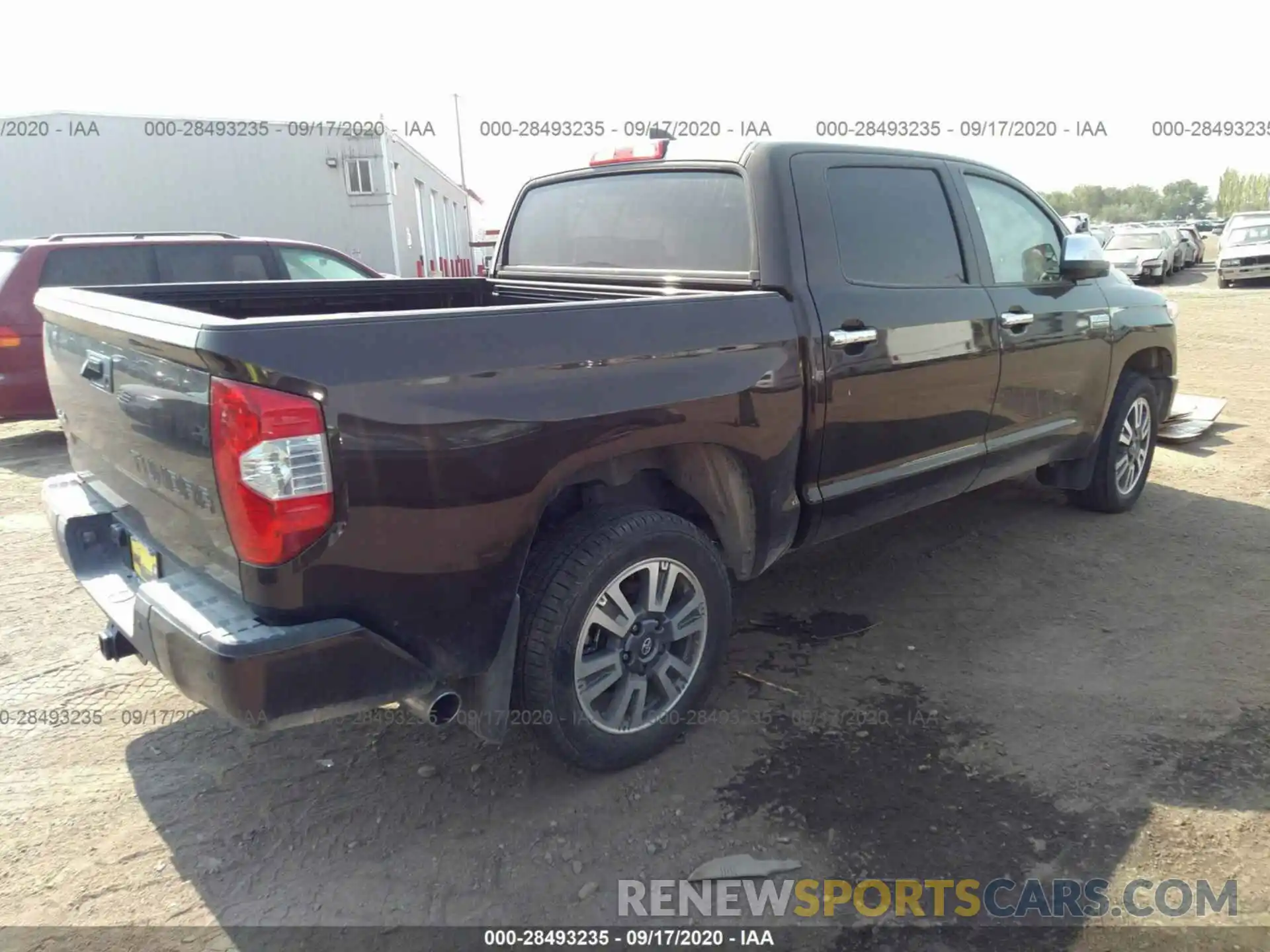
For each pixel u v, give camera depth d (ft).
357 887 8.01
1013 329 13.15
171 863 8.29
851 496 11.26
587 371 8.29
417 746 10.07
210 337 6.57
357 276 28.14
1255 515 17.12
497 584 8.06
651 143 11.85
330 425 6.88
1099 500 16.84
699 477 10.01
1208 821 8.66
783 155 10.66
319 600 7.14
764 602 13.58
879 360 11.06
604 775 9.50
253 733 10.30
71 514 9.45
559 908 7.75
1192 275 90.94
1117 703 10.72
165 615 7.35
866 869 8.14
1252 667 11.49
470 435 7.56
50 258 22.72
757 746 9.96
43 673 11.63
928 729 10.25
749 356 9.62
